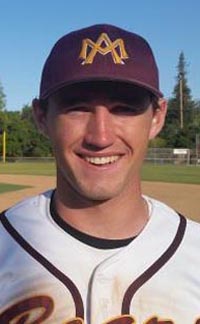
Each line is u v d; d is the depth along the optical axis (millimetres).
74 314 636
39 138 23641
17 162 21359
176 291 657
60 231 670
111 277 646
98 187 653
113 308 641
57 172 693
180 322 650
